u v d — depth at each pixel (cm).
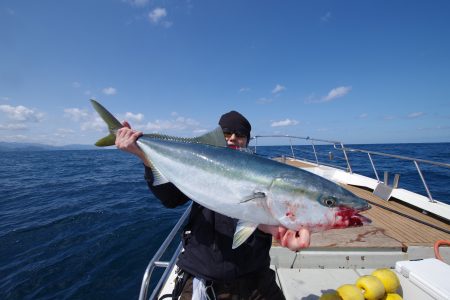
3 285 207
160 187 106
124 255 247
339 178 350
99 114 118
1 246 275
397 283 105
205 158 100
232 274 88
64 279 212
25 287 204
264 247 96
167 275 106
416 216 212
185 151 104
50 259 244
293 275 140
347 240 155
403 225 185
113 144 118
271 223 88
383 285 104
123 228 315
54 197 513
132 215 367
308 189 86
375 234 165
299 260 146
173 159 104
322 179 90
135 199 471
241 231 86
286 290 128
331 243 151
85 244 274
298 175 89
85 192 553
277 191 88
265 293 95
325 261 146
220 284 90
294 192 87
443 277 102
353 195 88
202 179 98
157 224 325
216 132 104
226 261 88
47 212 399
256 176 91
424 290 101
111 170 1019
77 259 242
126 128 110
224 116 118
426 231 175
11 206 452
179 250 131
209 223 94
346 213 85
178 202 111
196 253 91
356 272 142
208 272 88
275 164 93
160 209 395
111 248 262
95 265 231
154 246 264
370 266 147
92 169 1070
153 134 112
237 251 90
